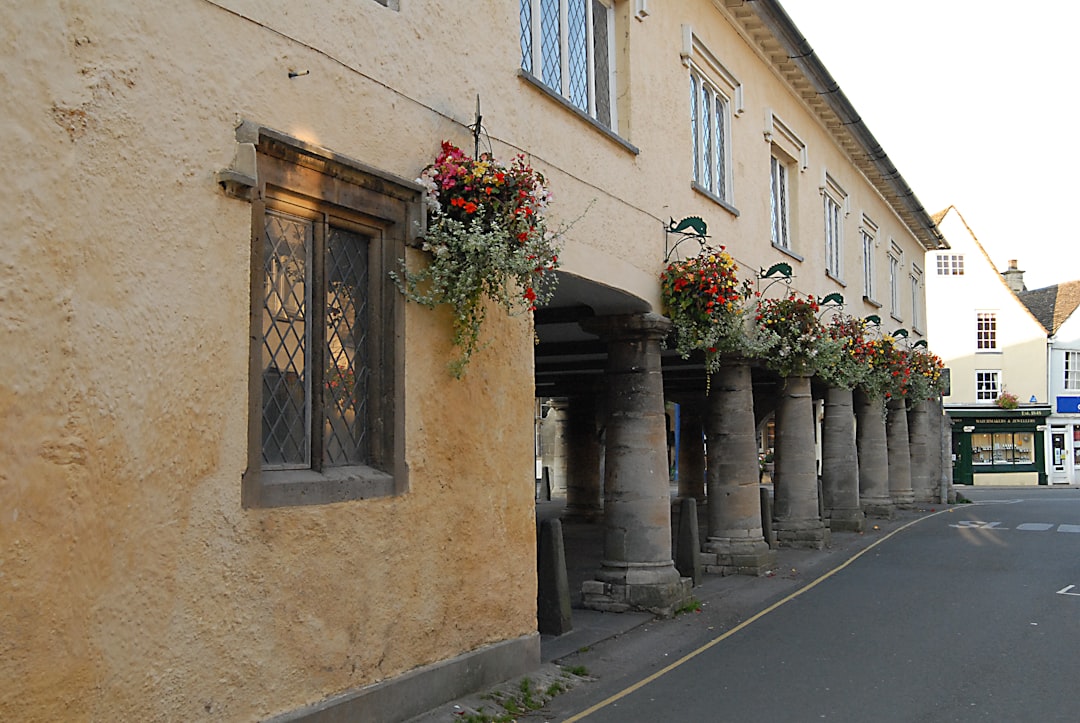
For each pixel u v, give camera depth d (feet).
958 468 150.51
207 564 15.66
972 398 152.87
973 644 29.63
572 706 22.81
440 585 21.34
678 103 36.96
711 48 40.81
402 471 20.29
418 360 20.97
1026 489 135.23
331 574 18.19
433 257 21.63
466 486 22.41
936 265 155.43
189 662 15.29
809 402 55.72
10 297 12.87
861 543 58.18
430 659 20.89
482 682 22.53
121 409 14.33
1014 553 53.42
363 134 19.74
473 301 21.53
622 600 33.94
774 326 45.62
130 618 14.37
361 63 19.75
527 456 24.94
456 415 22.17
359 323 20.16
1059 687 24.34
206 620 15.61
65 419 13.51
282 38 17.74
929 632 31.53
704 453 86.69
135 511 14.49
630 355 34.81
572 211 28.27
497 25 24.72
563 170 27.86
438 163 21.20
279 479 17.39
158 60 15.20
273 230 18.03
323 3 18.76
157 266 15.02
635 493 34.47
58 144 13.60
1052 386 150.92
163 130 15.24
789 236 54.70
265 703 16.65
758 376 62.13
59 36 13.69
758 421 82.94
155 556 14.79
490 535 23.25
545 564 30.78
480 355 23.17
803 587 41.22
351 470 19.40
